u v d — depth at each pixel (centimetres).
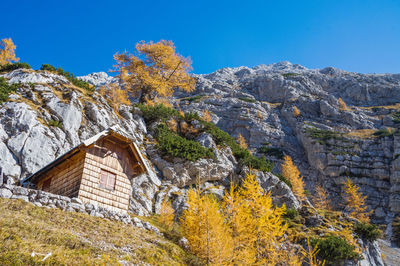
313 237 2875
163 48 4891
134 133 3547
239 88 10738
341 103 8925
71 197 1945
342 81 10462
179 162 3306
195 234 1853
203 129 4022
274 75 10781
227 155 3725
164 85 4900
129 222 1925
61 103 3080
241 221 1992
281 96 9862
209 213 1853
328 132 7381
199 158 3391
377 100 9594
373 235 3138
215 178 3425
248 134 7825
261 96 10212
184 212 2064
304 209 3500
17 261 1053
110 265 1218
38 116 2828
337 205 5806
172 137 3625
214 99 9244
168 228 2297
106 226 1688
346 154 6575
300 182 4941
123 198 2142
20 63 3934
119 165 2186
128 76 4888
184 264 1606
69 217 1627
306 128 7625
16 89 3066
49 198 1717
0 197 1577
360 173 6278
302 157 7200
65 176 2109
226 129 8075
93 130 3112
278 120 8400
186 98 9712
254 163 3750
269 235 1933
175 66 4950
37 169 2486
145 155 3350
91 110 3234
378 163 6309
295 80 10350
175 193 3028
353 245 2848
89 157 2025
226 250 1725
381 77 10706
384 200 5825
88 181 1970
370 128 7862
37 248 1170
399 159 6094
